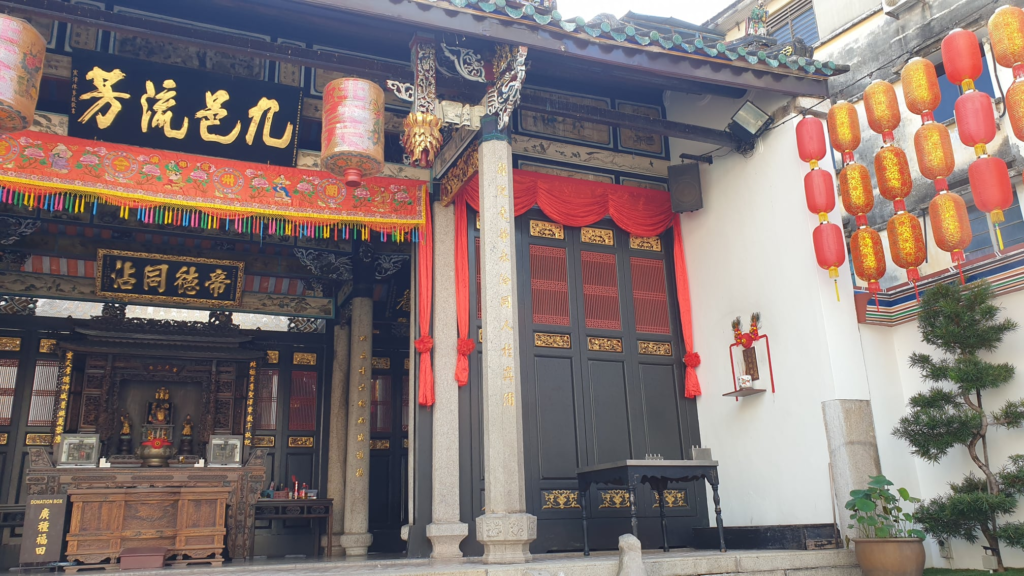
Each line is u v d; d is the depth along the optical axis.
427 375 10.23
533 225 11.65
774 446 10.36
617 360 11.62
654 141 12.91
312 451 14.48
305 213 10.05
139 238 13.42
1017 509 8.53
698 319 12.03
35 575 9.36
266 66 10.63
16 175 8.74
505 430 8.16
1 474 12.41
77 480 11.08
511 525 7.82
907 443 9.88
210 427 13.69
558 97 12.36
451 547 9.55
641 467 8.75
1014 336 8.91
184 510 11.17
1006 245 11.48
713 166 12.09
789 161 10.74
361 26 9.30
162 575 8.09
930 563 9.30
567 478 10.71
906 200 12.84
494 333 8.48
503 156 9.09
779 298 10.61
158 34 8.71
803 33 16.47
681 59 9.78
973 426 8.34
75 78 9.13
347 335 14.77
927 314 8.93
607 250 12.11
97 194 9.07
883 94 9.44
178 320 14.10
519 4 8.57
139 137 9.45
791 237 10.55
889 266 13.12
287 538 13.55
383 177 10.67
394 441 15.26
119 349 13.23
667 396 11.78
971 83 8.53
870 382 9.91
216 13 10.41
